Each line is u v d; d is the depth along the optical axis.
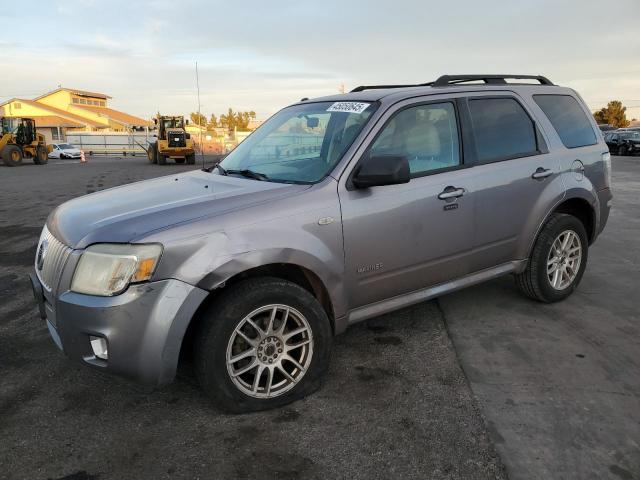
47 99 76.75
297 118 4.00
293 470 2.52
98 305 2.62
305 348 3.11
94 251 2.72
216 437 2.78
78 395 3.22
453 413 2.96
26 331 4.20
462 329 4.09
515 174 4.05
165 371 2.70
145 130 56.12
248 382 3.06
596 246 6.82
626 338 3.90
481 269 4.04
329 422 2.89
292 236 2.98
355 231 3.24
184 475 2.50
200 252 2.72
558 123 4.55
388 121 3.49
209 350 2.80
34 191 14.67
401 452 2.63
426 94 3.75
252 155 4.01
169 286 2.65
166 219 2.81
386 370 3.47
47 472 2.53
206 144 48.19
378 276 3.43
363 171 3.16
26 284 5.46
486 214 3.89
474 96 4.01
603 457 2.57
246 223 2.87
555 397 3.10
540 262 4.33
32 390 3.28
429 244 3.61
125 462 2.60
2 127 31.03
